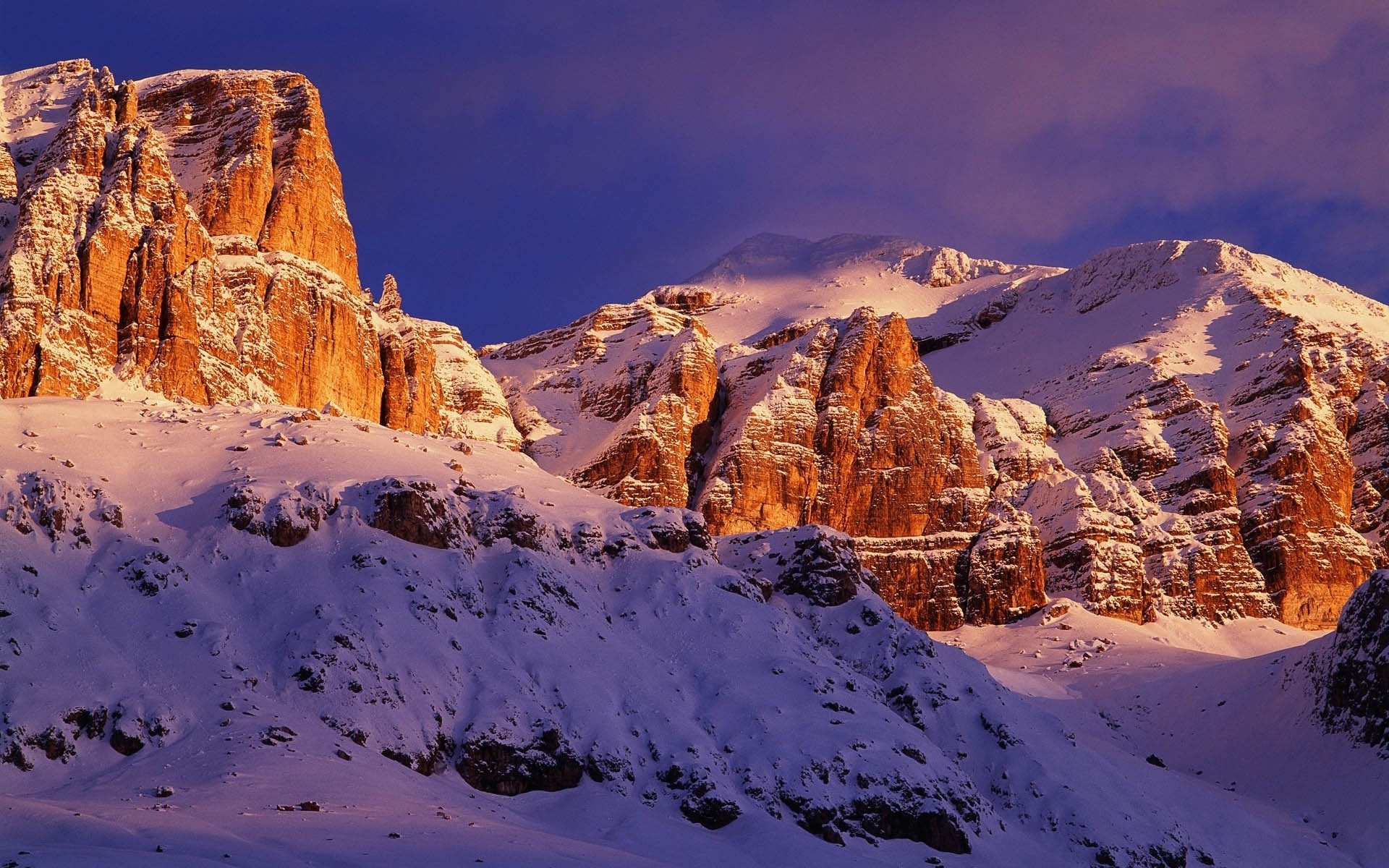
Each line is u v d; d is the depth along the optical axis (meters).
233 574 170.00
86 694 144.12
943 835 164.88
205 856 106.94
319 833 118.31
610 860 128.12
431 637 166.88
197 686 150.12
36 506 167.38
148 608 160.38
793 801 162.50
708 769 162.25
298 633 159.75
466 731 156.62
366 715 152.38
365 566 173.50
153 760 138.00
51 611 153.50
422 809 134.00
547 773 157.38
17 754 135.75
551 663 172.00
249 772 134.00
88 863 98.31
